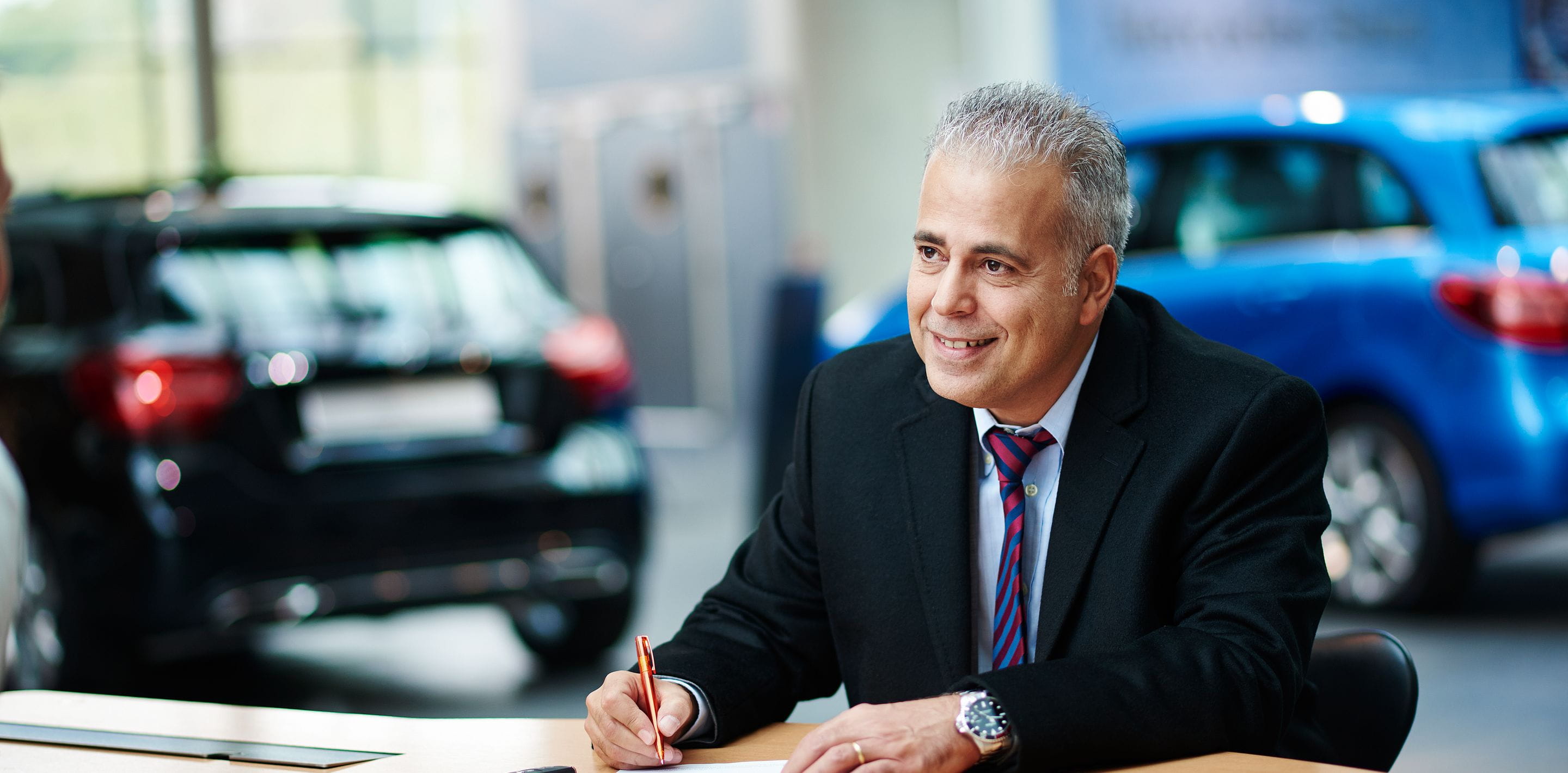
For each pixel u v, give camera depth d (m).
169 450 4.09
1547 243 4.73
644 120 9.52
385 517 4.27
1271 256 5.34
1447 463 4.84
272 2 11.84
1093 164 1.62
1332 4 8.35
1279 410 1.69
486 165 11.22
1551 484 4.64
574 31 9.89
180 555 4.05
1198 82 8.27
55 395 4.22
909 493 1.79
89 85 12.23
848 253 8.93
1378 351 4.99
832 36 8.84
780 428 7.02
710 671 1.69
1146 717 1.45
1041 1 8.32
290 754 1.53
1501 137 4.95
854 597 1.80
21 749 1.57
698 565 6.62
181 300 4.25
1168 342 1.78
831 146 8.87
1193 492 1.67
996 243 1.59
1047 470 1.75
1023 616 1.73
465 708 4.47
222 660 5.19
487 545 4.41
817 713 4.22
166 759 1.52
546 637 5.05
